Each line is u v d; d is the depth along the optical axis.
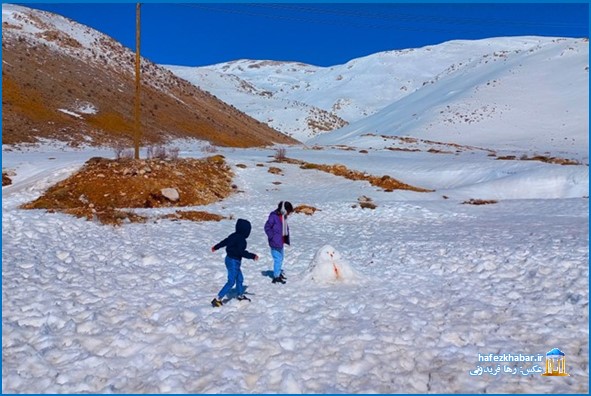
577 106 84.88
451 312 7.95
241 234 8.66
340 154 44.88
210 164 28.98
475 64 133.88
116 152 29.38
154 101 62.91
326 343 6.79
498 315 7.80
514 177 27.73
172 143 49.59
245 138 68.88
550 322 7.33
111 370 6.06
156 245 13.54
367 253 13.02
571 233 13.40
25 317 7.66
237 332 7.26
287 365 6.05
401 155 45.53
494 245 12.57
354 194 25.36
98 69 64.25
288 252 13.27
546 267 9.98
